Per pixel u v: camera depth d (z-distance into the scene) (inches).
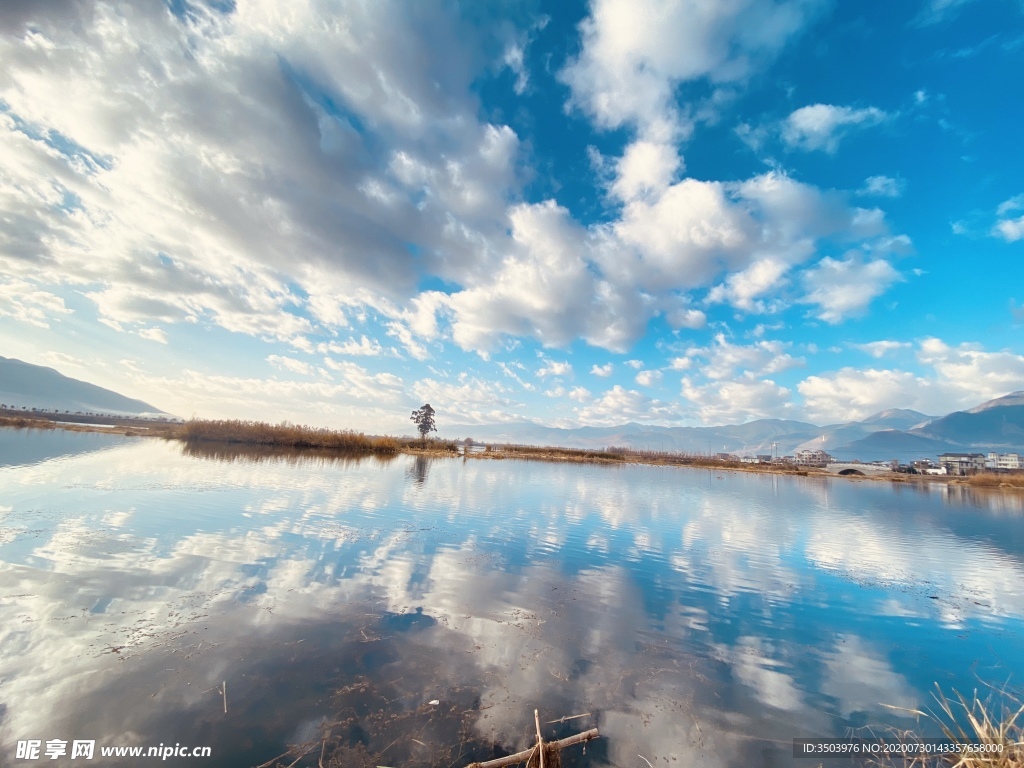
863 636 351.9
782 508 1122.7
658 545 619.2
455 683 236.4
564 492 1139.3
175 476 844.6
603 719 217.3
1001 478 2682.1
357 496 799.7
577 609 359.3
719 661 291.7
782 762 194.7
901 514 1131.3
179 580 342.3
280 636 269.3
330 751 177.9
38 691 200.5
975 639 354.0
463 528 619.5
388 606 327.9
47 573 334.0
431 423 3191.4
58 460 967.6
